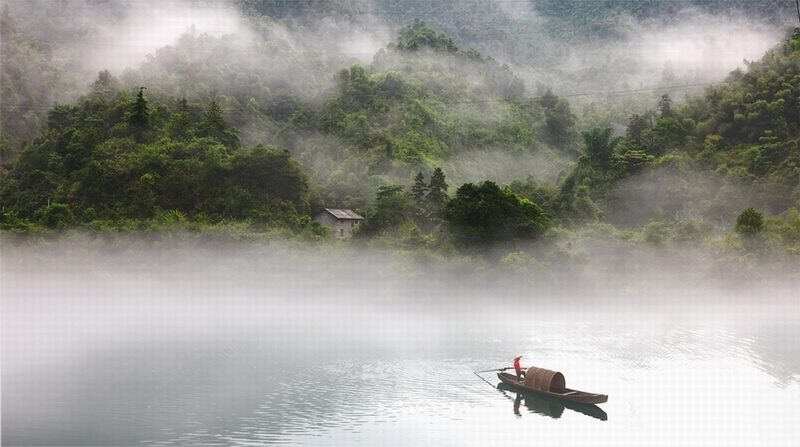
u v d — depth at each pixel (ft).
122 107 469.16
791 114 490.49
